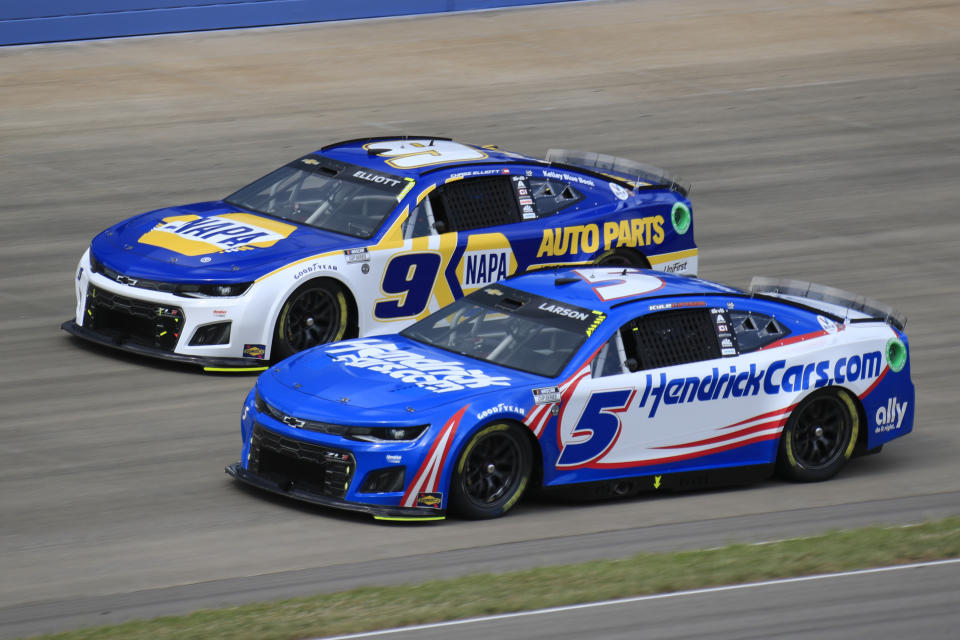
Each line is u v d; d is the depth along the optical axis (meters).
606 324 33.97
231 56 84.94
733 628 24.62
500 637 23.83
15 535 29.45
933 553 28.91
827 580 27.27
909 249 58.81
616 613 25.12
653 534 31.00
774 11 104.06
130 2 86.81
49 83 77.56
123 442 35.56
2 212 57.88
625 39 94.38
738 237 59.38
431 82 82.00
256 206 46.12
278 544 29.36
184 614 25.02
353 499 30.77
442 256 44.06
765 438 35.16
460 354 34.62
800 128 77.38
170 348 40.84
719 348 34.97
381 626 24.12
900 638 24.45
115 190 61.41
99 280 42.09
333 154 47.41
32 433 35.97
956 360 46.00
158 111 73.94
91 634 23.36
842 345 36.25
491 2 99.62
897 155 73.50
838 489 35.34
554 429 32.50
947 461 37.81
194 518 30.81
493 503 31.95
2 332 44.25
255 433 32.53
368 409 31.22
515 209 46.06
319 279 41.94
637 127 75.50
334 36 90.69
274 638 23.36
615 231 47.59
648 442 33.78
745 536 30.92
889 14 104.88
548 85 82.81
